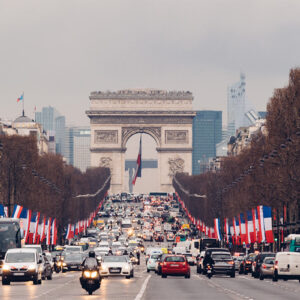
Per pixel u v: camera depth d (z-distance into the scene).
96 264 142.00
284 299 126.31
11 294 140.75
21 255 175.75
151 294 140.12
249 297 131.38
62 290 153.12
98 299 127.56
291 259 189.25
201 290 152.25
